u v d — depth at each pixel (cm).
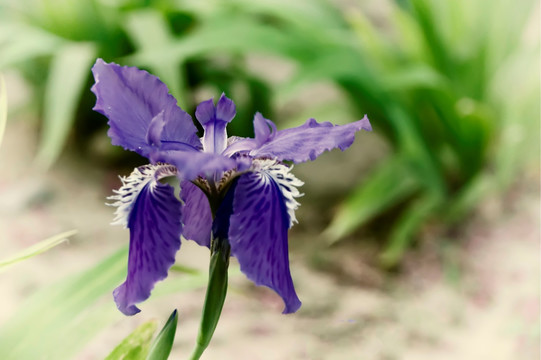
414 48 163
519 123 158
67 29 170
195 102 188
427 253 154
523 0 168
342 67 146
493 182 163
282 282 62
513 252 153
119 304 61
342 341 119
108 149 186
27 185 168
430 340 123
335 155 200
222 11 166
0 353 67
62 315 68
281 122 216
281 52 146
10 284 127
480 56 164
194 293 130
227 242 63
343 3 261
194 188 65
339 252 155
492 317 132
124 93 63
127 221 62
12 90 218
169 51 144
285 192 63
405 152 156
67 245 145
